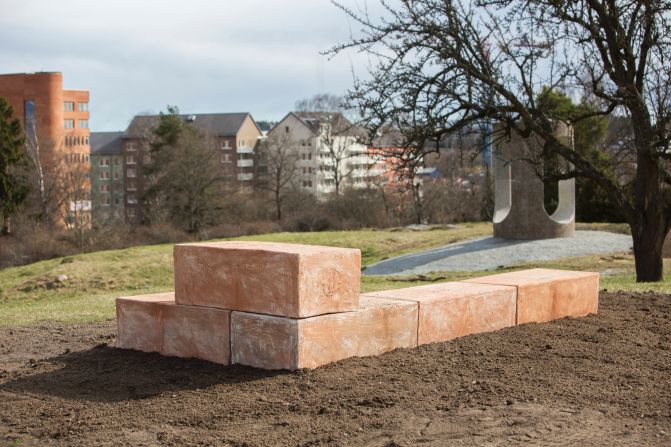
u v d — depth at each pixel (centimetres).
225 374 688
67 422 579
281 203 6062
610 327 873
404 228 3741
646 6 1473
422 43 1536
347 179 6009
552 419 557
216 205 5459
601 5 1509
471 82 1520
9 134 5353
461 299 813
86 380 698
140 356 772
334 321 698
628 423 549
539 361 722
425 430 538
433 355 739
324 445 515
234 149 10025
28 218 4988
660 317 939
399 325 754
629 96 1523
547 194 3953
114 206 9200
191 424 565
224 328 717
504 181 2667
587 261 2112
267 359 691
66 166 5781
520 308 877
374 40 1545
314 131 6038
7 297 2205
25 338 973
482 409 581
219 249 716
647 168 1608
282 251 684
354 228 4819
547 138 1623
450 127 1587
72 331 1028
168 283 2306
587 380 662
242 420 570
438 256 2422
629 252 2253
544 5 1527
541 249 2361
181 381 677
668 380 664
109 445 526
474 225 3744
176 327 756
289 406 595
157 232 4572
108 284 2289
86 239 4297
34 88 7888
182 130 6756
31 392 667
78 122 9756
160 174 6247
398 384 645
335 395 616
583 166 1630
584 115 1644
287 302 673
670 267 1894
